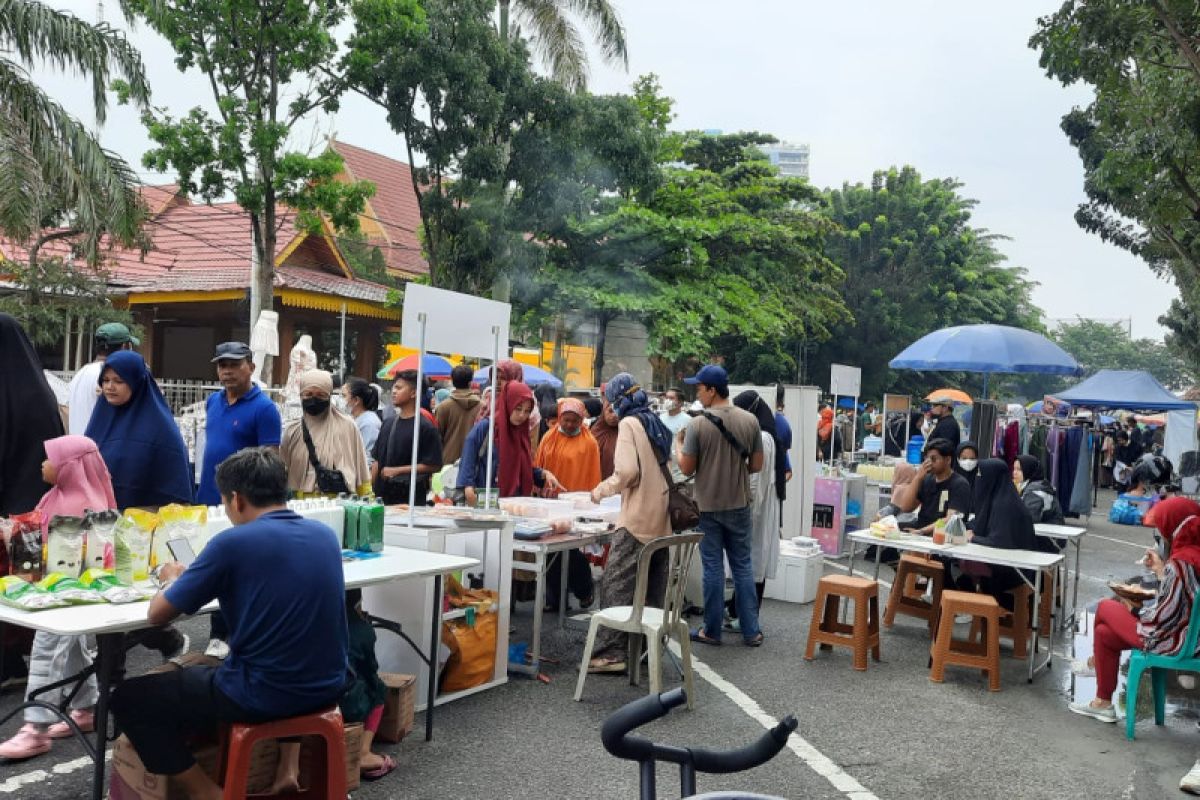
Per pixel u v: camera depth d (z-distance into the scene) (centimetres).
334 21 1580
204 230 2630
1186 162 965
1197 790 467
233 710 332
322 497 555
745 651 710
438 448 761
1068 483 1753
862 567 1058
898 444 1925
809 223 2967
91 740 462
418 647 513
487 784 441
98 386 564
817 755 501
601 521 688
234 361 579
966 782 475
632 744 203
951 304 4419
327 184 1549
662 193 2581
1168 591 548
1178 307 3180
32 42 1169
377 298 2339
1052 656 747
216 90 1534
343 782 348
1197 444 2380
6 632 510
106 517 415
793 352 4084
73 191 1198
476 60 1756
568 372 2361
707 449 709
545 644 696
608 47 2100
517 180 1928
